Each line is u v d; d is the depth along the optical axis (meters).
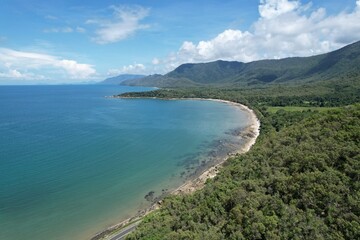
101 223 50.03
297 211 30.92
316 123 50.34
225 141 106.62
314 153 38.88
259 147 54.88
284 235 28.12
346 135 40.94
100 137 108.50
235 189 38.28
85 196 59.62
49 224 49.34
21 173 69.50
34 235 46.28
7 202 55.50
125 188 64.25
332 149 38.50
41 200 57.03
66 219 51.03
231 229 30.89
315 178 33.81
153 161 83.12
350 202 29.69
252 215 31.53
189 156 88.69
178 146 99.56
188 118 158.75
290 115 124.75
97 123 138.62
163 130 124.81
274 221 29.58
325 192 31.55
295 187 33.94
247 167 46.56
